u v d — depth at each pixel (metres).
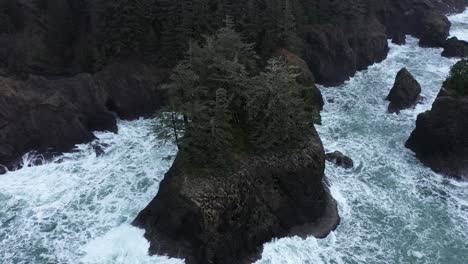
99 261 38.97
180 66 40.78
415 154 56.06
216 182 39.41
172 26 62.34
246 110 43.84
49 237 41.72
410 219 45.28
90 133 56.41
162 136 43.06
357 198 48.19
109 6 61.59
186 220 38.38
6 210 45.00
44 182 49.31
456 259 40.44
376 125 62.97
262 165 42.22
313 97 62.00
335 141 58.91
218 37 47.94
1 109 52.28
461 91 53.88
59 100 55.34
